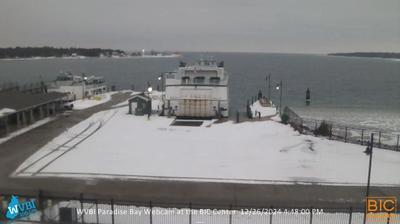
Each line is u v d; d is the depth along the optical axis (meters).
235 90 120.12
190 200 23.28
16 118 45.81
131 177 27.86
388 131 57.12
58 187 25.42
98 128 46.38
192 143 39.16
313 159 32.88
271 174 28.75
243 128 46.69
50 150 35.41
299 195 24.34
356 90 130.25
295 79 169.75
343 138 42.22
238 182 26.86
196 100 54.09
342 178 27.88
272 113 59.62
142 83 144.38
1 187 25.22
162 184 26.28
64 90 72.62
